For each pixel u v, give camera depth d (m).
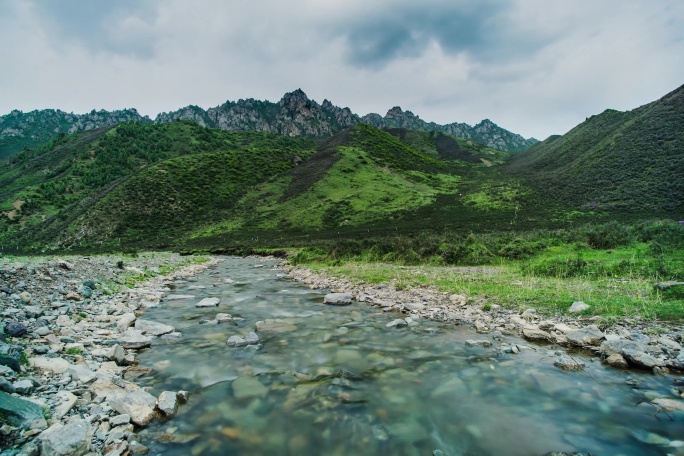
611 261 15.81
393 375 6.66
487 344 8.12
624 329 8.12
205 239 84.94
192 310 12.53
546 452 4.30
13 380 5.50
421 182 130.75
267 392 6.05
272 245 68.81
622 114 138.50
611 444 4.39
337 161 141.75
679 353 6.63
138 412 5.11
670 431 4.55
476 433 4.75
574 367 6.62
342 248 31.31
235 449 4.48
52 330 8.32
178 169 122.50
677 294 10.05
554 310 10.15
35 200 113.69
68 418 4.74
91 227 86.88
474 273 18.50
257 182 129.12
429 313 11.12
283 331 9.66
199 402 5.70
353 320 10.82
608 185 80.31
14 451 3.82
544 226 63.88
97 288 13.77
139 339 8.45
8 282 11.42
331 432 4.86
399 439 4.66
